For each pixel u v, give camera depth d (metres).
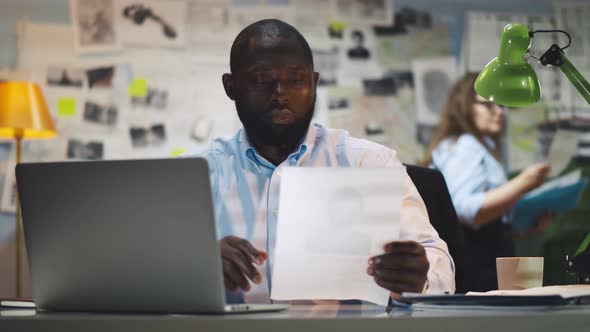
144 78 5.46
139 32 5.47
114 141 5.43
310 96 2.33
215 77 5.51
